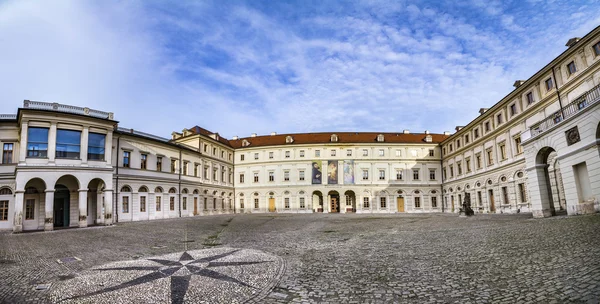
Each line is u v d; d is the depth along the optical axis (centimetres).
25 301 797
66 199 3397
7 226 3123
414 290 764
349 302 712
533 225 1691
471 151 4956
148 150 4338
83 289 880
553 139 2117
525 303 624
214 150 6041
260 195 6506
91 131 3191
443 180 6144
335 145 6366
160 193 4434
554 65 3091
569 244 1034
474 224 2205
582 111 1850
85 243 1898
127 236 2184
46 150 2936
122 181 3850
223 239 1922
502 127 4028
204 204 5516
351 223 2955
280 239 1848
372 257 1180
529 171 2356
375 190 6194
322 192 6234
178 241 1880
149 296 796
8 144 3278
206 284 889
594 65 2627
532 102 3475
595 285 641
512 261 938
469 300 673
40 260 1393
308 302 724
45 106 3022
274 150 6575
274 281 902
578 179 1961
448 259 1057
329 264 1095
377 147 6334
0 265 1304
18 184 2781
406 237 1705
